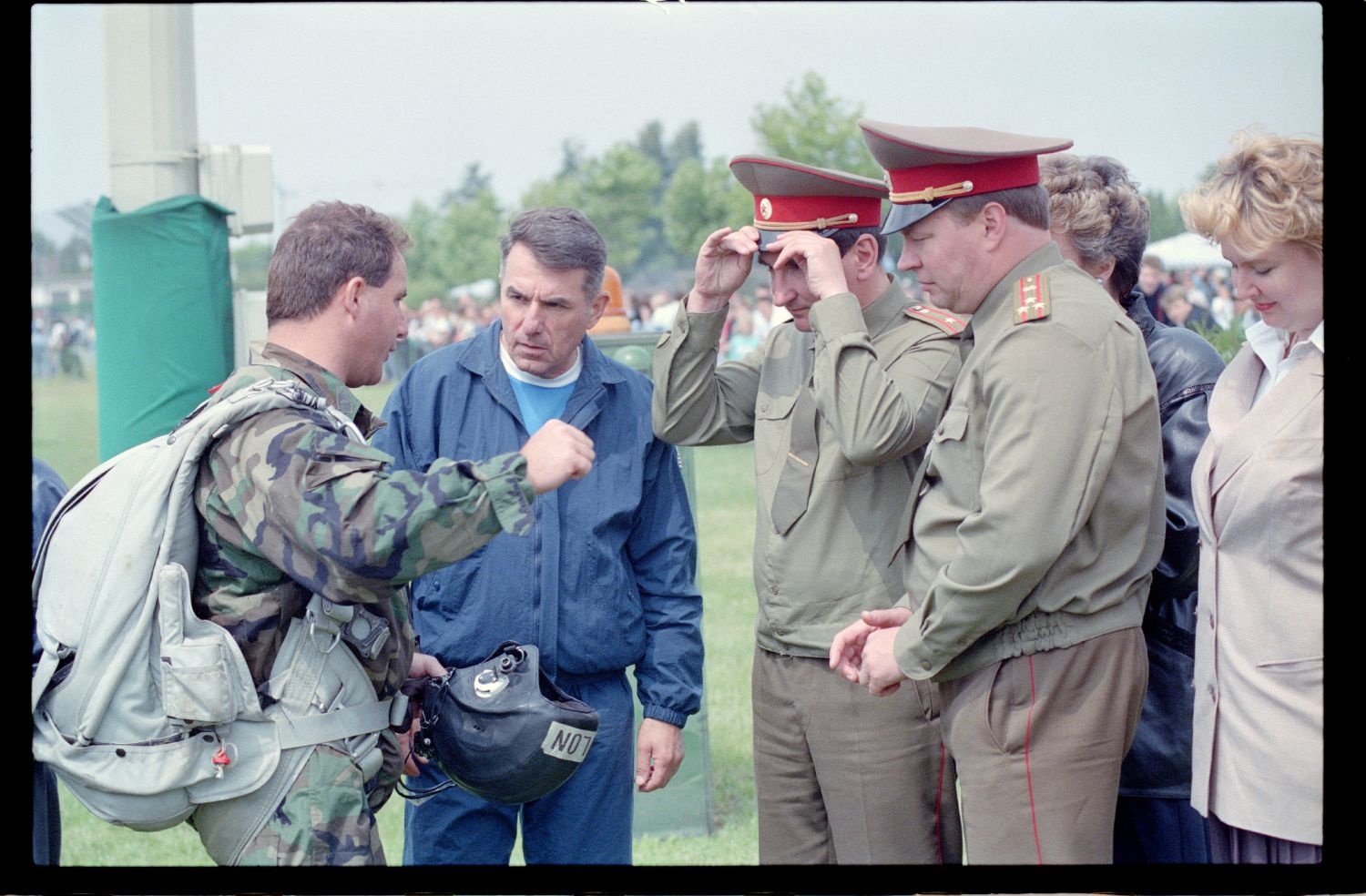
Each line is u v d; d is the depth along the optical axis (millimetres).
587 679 3064
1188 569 2902
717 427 3170
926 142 2627
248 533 2332
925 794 2898
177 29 4539
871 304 3031
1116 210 3096
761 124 42281
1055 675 2504
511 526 2305
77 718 2355
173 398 4457
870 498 2912
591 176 53219
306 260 2541
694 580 3199
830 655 2734
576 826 3039
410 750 2891
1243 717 2580
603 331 4754
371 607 2496
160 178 4531
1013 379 2459
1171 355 3023
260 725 2389
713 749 5230
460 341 3180
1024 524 2404
